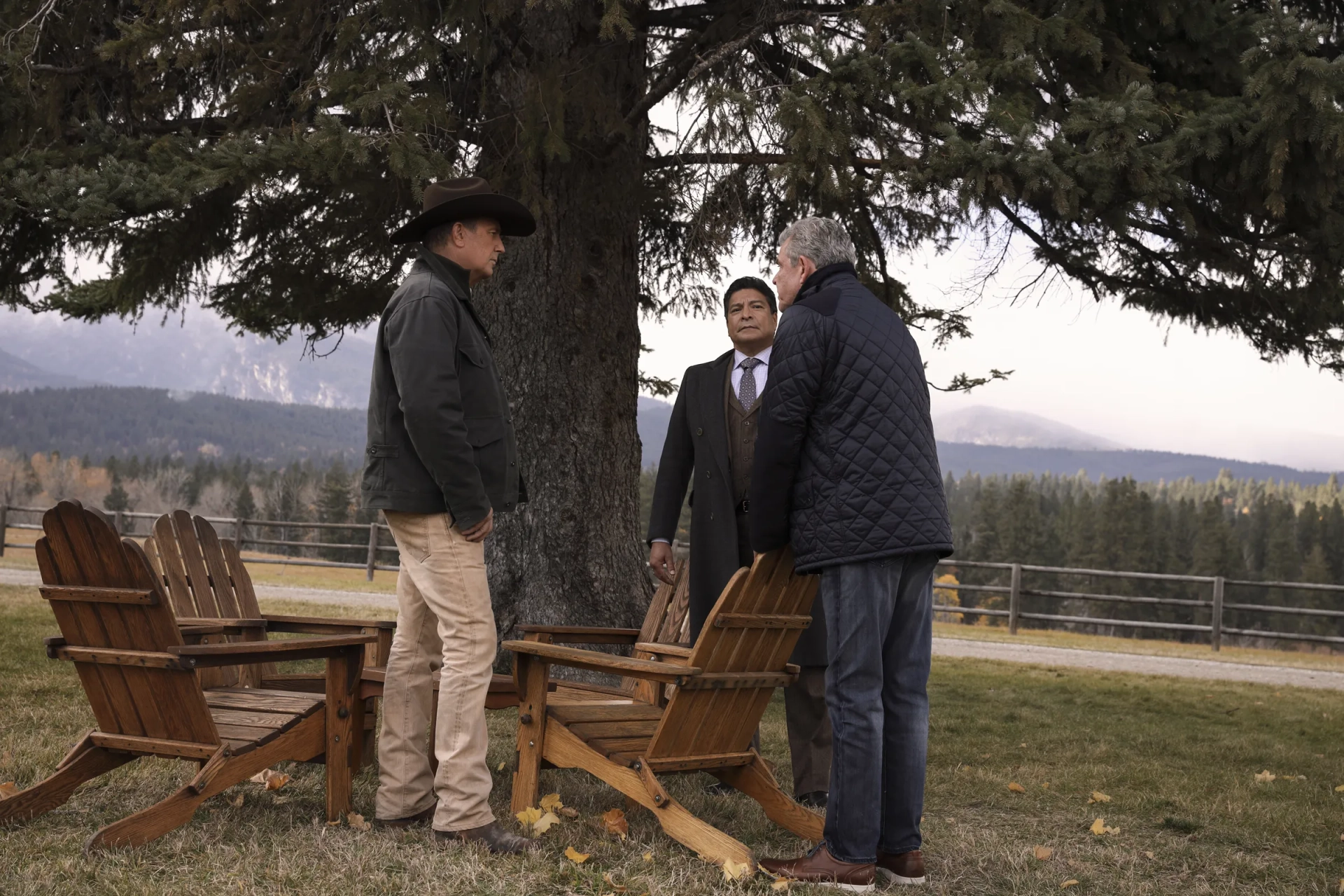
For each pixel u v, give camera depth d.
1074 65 4.95
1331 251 5.15
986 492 81.38
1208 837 3.65
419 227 3.16
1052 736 5.74
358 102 4.73
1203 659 11.61
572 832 3.17
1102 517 77.69
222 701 3.43
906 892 2.84
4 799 2.99
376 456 3.06
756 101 4.65
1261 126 4.54
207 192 5.00
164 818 2.84
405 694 3.19
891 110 4.61
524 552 6.13
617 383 6.30
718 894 2.68
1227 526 76.38
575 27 5.36
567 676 5.93
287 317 8.41
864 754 2.80
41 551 2.98
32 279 5.66
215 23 5.28
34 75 5.25
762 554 2.98
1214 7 5.18
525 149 5.07
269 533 56.97
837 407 2.82
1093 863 3.27
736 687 3.15
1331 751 5.86
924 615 2.93
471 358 3.12
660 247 7.88
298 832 3.03
